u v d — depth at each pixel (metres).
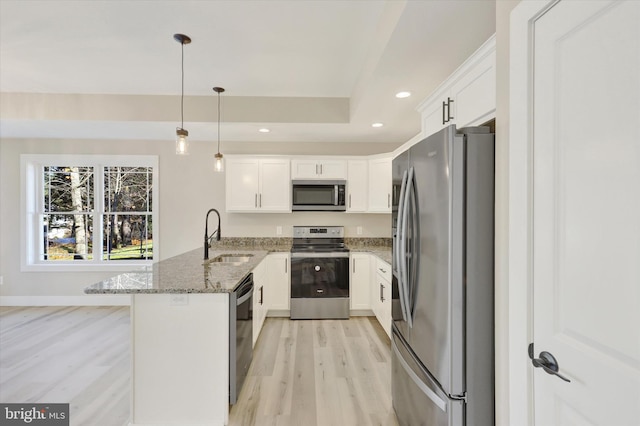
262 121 3.29
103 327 3.41
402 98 2.61
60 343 2.99
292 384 2.29
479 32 1.65
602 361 0.74
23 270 4.17
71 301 4.21
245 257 3.18
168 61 2.55
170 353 1.82
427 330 1.43
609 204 0.73
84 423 1.87
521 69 0.97
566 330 0.84
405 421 1.70
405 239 1.64
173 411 1.82
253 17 1.97
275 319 3.78
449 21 1.55
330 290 3.79
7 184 4.16
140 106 3.25
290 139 4.16
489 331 1.26
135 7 1.87
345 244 4.36
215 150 4.29
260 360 2.67
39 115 3.19
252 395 2.15
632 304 0.68
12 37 2.19
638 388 0.67
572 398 0.82
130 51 2.39
